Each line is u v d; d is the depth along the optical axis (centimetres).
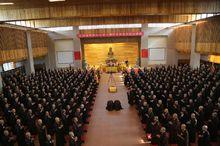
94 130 1199
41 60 3055
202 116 1041
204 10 1367
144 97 1342
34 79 1953
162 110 1157
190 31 2448
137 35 2986
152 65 3119
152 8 1342
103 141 1072
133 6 1338
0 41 1734
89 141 1077
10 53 1900
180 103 1244
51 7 1358
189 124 982
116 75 2794
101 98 1812
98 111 1498
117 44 3394
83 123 1230
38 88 1661
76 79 1936
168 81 1695
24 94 1485
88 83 1920
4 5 1264
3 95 1505
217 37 1809
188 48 2516
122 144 1036
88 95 1504
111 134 1145
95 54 3403
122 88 2125
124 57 3400
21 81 1883
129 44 3384
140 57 3142
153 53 3100
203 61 2709
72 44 3095
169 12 1356
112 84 2295
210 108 1118
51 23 2297
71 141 862
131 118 1353
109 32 2989
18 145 1005
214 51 1867
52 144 876
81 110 1211
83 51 3200
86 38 3103
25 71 2494
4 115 1333
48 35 3034
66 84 1741
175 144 979
